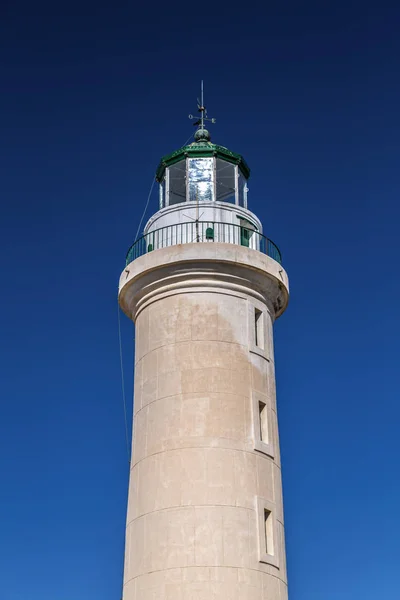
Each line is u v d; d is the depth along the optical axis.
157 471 26.31
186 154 31.77
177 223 30.30
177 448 26.27
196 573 24.53
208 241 29.39
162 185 32.44
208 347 27.55
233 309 28.41
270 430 27.80
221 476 25.81
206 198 31.06
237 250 28.41
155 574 24.94
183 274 28.34
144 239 30.53
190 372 27.23
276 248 30.69
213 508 25.36
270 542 26.05
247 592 24.58
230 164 32.19
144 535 25.80
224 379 27.17
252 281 28.92
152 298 29.14
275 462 27.58
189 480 25.73
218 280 28.52
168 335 28.08
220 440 26.30
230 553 24.88
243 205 32.19
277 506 26.86
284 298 30.44
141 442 27.44
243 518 25.50
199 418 26.55
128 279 29.47
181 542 25.00
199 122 33.34
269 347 29.31
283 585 25.92
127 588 26.00
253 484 26.22
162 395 27.33
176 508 25.48
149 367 28.23
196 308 28.11
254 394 27.59
